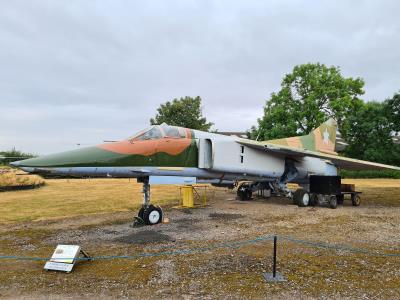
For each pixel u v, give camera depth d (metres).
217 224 9.22
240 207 13.12
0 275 5.01
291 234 7.79
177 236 7.63
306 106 36.06
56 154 8.62
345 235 7.69
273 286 4.50
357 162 14.53
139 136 9.91
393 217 10.52
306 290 4.36
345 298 4.11
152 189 22.78
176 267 5.30
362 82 37.00
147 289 4.39
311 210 12.27
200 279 4.76
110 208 12.91
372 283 4.62
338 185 13.30
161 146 9.98
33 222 9.88
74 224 9.49
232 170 11.84
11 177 22.27
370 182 33.84
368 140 42.31
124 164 9.14
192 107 33.66
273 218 10.27
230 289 4.38
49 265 5.23
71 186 25.06
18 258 5.61
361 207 13.50
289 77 38.28
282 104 37.56
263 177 13.65
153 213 9.28
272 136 37.00
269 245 6.71
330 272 5.07
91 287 4.47
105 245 6.85
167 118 32.94
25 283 4.64
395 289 4.41
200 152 10.93
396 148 40.84
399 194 19.66
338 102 34.62
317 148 18.06
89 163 8.66
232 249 6.38
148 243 6.97
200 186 24.45
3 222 9.91
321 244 6.76
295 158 14.78
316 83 35.75
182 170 10.47
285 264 5.45
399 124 35.62
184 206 13.31
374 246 6.64
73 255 5.27
